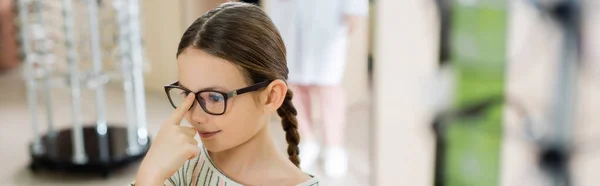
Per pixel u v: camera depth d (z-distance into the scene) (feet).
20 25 8.15
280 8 8.32
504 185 2.59
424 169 2.82
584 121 2.35
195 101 2.17
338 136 8.74
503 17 2.39
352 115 10.62
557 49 2.31
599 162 2.34
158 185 2.13
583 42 2.25
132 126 9.00
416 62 2.70
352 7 8.21
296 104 8.76
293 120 2.75
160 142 2.20
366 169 8.71
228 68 2.10
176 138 2.18
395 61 2.79
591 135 2.34
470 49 2.48
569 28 2.26
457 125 2.64
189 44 2.15
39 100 12.57
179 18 12.57
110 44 8.80
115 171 8.65
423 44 2.64
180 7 12.48
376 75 2.90
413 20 2.65
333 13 8.28
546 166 2.45
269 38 2.21
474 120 2.58
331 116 8.71
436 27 2.57
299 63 8.47
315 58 8.44
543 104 2.40
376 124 2.99
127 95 8.96
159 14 12.91
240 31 2.12
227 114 2.13
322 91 8.64
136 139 9.16
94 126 9.70
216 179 2.36
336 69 8.59
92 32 8.13
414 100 2.76
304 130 8.93
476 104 2.55
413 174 2.85
